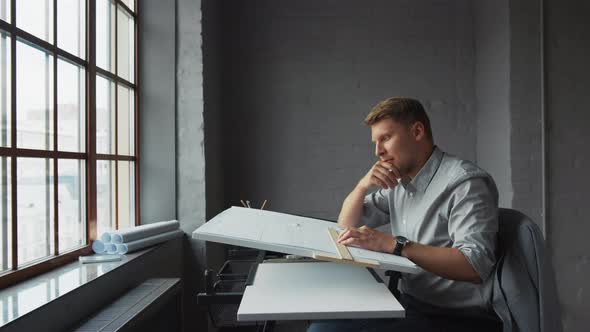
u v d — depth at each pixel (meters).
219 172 2.67
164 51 2.24
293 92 2.87
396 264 0.90
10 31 1.25
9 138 1.25
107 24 1.94
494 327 1.18
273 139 2.87
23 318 0.97
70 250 1.59
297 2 2.87
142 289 1.57
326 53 2.88
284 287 0.94
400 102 1.31
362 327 1.20
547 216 2.47
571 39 2.47
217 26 2.65
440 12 2.89
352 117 2.87
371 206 1.56
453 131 2.89
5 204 1.24
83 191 1.70
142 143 2.24
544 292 1.03
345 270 1.10
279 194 2.86
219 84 2.71
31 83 1.36
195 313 2.22
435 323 1.19
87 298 1.28
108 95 1.94
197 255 2.24
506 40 2.48
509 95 2.46
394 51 2.88
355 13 2.88
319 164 2.86
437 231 1.27
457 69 2.89
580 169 2.49
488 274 1.03
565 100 2.48
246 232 1.00
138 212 2.22
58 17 1.53
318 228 1.22
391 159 1.32
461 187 1.20
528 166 2.47
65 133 1.58
